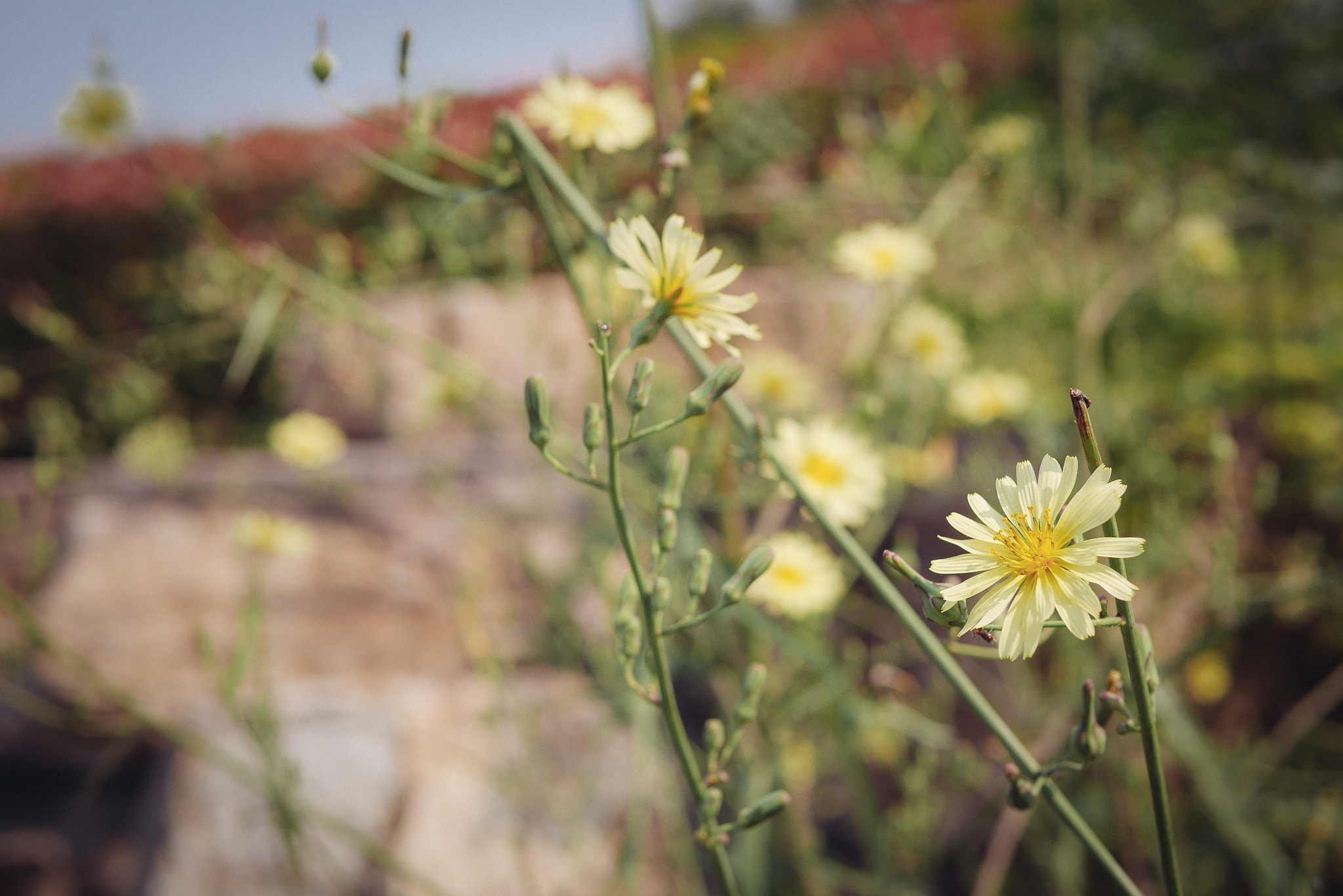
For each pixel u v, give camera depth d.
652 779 0.39
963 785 0.41
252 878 0.43
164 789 0.49
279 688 0.50
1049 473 0.15
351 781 0.45
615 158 0.32
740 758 0.31
